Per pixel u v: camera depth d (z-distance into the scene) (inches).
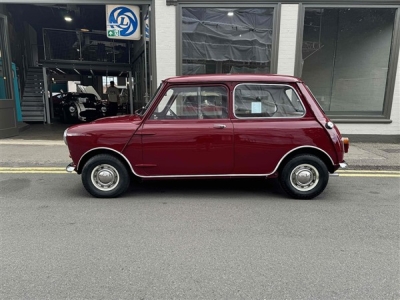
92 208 168.7
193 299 96.2
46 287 101.8
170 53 326.0
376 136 335.6
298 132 175.3
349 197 187.2
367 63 345.7
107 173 180.4
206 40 332.2
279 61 325.7
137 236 136.9
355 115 340.8
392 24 326.3
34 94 570.3
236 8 321.7
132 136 173.8
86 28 699.4
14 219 154.1
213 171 179.2
